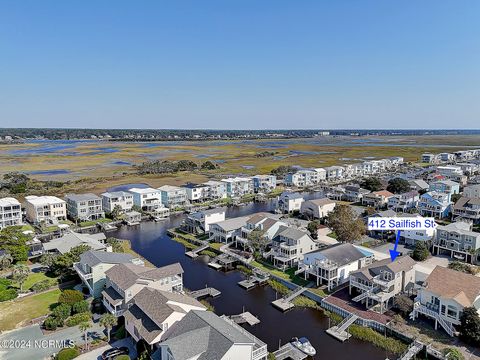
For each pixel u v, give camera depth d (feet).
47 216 354.74
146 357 139.13
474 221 314.14
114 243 270.26
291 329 172.96
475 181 512.22
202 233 318.24
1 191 463.83
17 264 232.94
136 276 178.40
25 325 171.83
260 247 254.47
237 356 127.13
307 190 511.81
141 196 404.16
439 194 354.13
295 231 247.29
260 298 205.05
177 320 149.28
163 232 337.52
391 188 437.17
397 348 154.40
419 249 245.86
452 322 158.40
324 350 155.74
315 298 199.31
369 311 179.52
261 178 501.97
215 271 243.40
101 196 409.69
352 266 215.31
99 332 165.37
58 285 214.28
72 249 227.40
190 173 643.45
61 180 564.71
